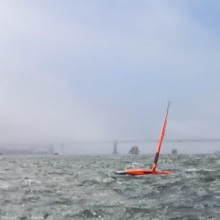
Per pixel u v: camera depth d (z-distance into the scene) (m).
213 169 42.38
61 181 29.20
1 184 27.03
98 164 64.50
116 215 14.72
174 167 48.34
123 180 28.33
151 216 14.45
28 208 16.44
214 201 17.81
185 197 19.25
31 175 36.69
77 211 15.56
